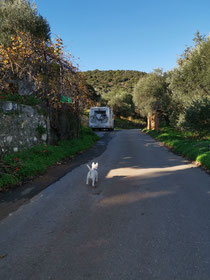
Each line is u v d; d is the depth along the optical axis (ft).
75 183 19.75
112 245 9.73
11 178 19.15
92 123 97.71
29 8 54.34
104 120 97.81
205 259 8.68
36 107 32.42
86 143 47.26
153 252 9.16
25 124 28.78
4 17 51.21
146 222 12.04
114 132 96.89
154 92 98.07
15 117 26.20
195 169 25.40
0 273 7.95
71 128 45.55
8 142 24.41
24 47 32.68
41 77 34.01
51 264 8.44
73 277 7.70
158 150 42.39
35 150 28.35
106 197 16.15
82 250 9.36
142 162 30.17
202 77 50.62
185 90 56.39
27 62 33.22
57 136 38.81
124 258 8.77
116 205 14.57
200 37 55.11
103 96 223.30
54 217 12.74
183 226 11.55
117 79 435.53
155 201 15.29
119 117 204.44
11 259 8.78
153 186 18.90
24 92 36.14
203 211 13.52
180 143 43.65
